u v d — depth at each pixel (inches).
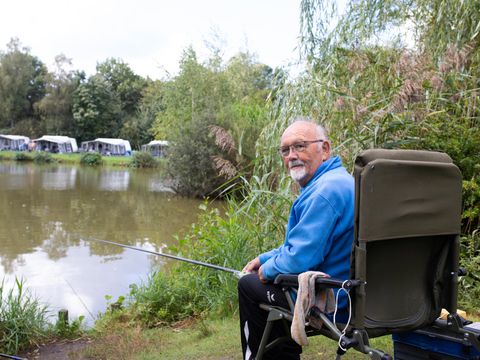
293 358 96.3
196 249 221.8
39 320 172.9
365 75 222.5
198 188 759.1
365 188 72.6
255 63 1059.9
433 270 85.7
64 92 2564.0
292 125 95.2
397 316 81.2
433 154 84.2
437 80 196.1
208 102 936.9
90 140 2556.6
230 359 133.3
